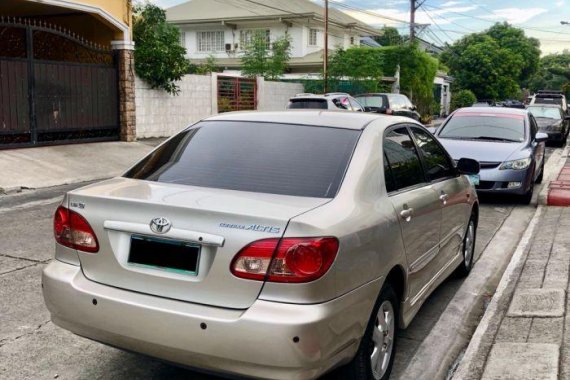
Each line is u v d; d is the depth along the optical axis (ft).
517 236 27.40
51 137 45.75
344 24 130.52
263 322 9.77
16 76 42.22
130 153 48.03
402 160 14.56
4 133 41.65
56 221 12.18
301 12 121.70
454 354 15.08
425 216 14.60
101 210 11.44
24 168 38.45
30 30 42.91
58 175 38.65
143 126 58.29
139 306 10.66
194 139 14.02
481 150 34.32
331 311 10.16
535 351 13.79
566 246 23.26
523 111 39.47
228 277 10.21
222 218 10.34
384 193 12.75
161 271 10.80
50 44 47.32
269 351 9.78
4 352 14.17
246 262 10.11
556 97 105.19
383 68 117.91
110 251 11.27
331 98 63.93
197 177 12.57
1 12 51.24
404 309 13.52
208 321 10.07
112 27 50.03
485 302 18.85
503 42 248.11
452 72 209.46
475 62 204.03
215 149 13.38
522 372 12.82
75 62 48.21
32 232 25.05
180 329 10.30
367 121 14.12
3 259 21.20
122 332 10.91
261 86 77.82
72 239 11.78
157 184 12.44
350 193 11.68
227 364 10.11
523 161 33.60
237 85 73.56
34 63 43.45
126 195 11.50
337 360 10.61
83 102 47.85
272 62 99.81
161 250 10.84
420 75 120.06
